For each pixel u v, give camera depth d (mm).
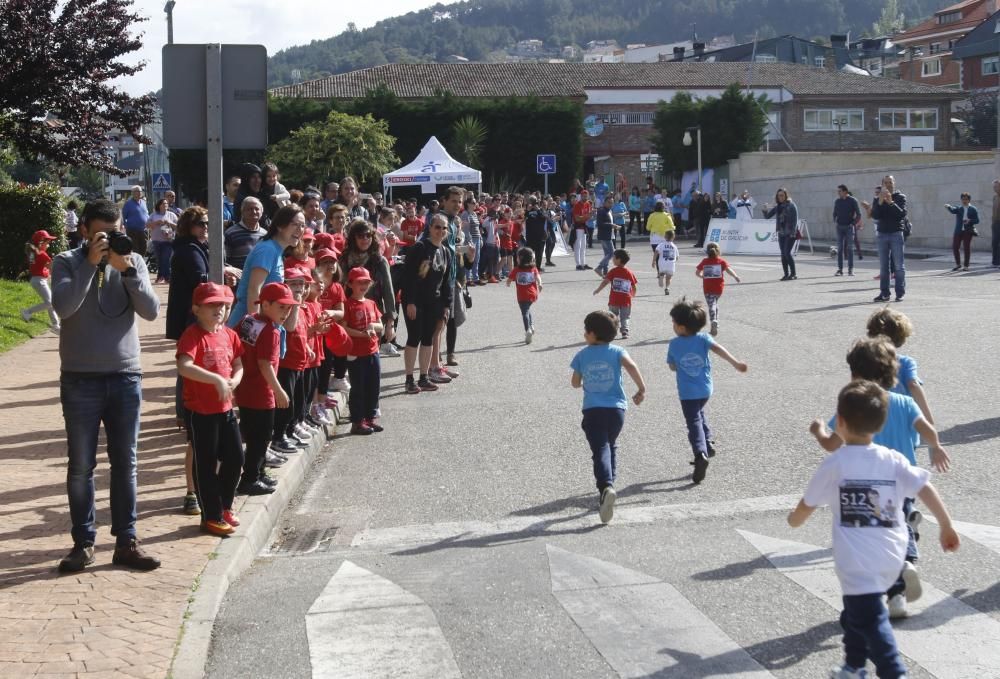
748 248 34469
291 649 5086
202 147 8391
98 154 24891
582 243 28891
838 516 4465
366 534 7031
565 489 7941
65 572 5918
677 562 6191
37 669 4684
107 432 6035
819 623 5219
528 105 53344
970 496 7328
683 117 52156
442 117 52781
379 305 11461
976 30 79000
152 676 4648
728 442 9188
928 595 5539
